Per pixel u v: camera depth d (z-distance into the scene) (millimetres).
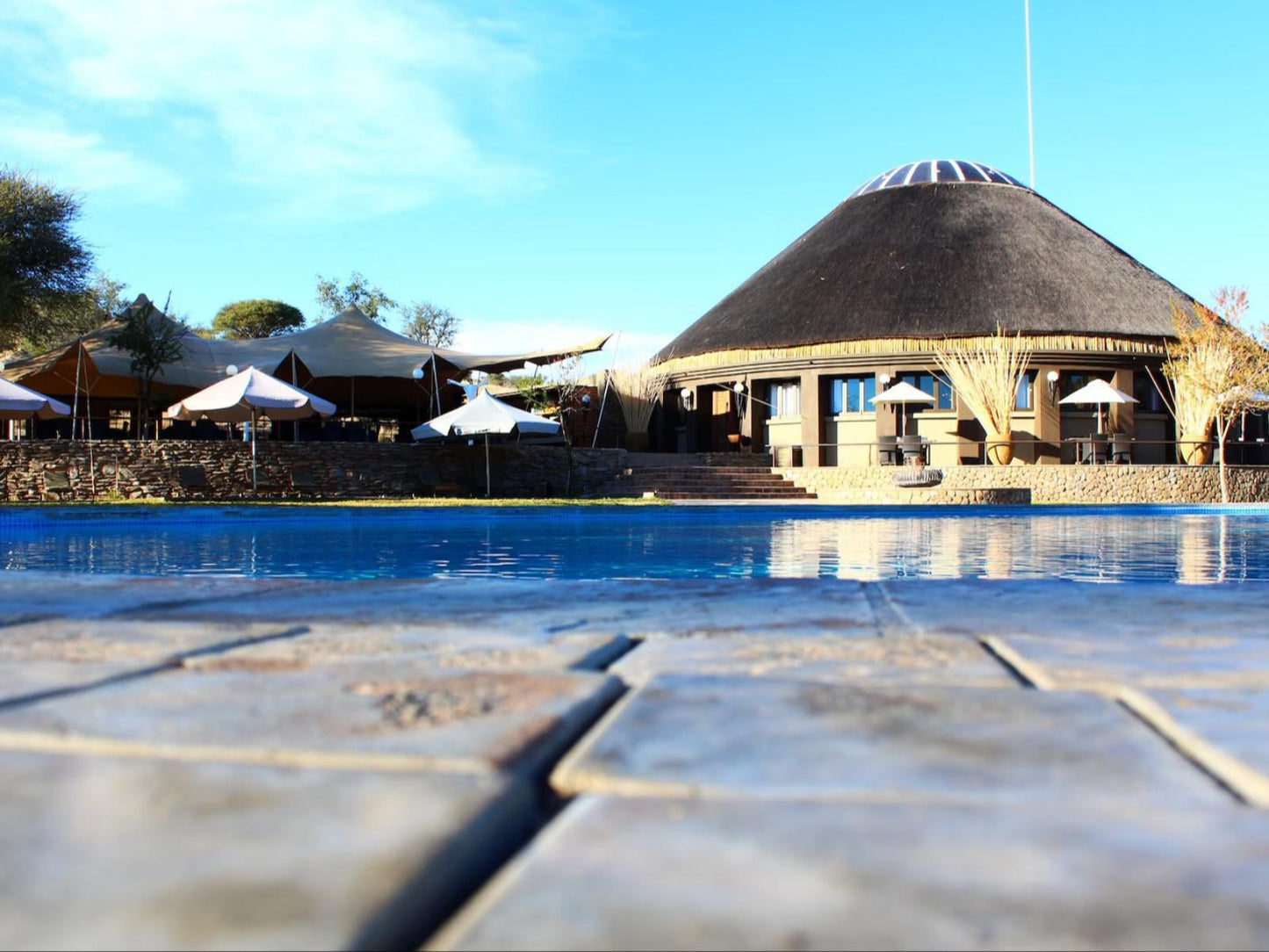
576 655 1843
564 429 25812
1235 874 774
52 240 27266
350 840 812
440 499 19359
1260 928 679
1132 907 710
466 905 753
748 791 973
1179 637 2086
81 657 1807
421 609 2613
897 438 23828
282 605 2688
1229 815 911
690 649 1963
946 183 32562
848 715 1315
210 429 23156
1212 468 23766
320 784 967
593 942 654
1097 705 1382
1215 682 1567
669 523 15344
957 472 22656
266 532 13070
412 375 22781
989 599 2814
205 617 2463
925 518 17219
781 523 15461
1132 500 23031
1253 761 1074
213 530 13305
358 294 50438
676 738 1185
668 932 669
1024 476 22656
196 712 1297
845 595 2902
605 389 27766
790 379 28188
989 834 855
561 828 870
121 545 11125
